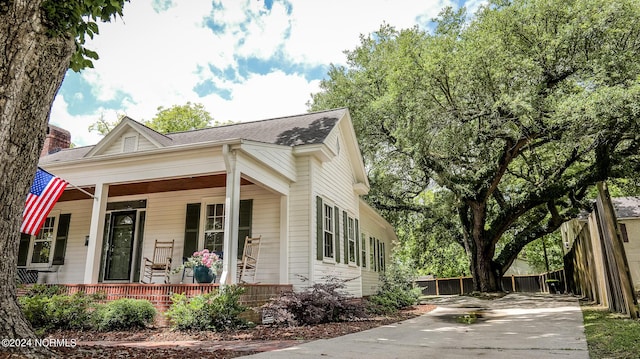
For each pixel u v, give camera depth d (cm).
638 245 1906
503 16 1334
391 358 428
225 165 759
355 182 1459
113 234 1095
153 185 1000
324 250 1077
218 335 621
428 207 1992
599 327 593
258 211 993
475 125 1447
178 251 1024
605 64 1201
